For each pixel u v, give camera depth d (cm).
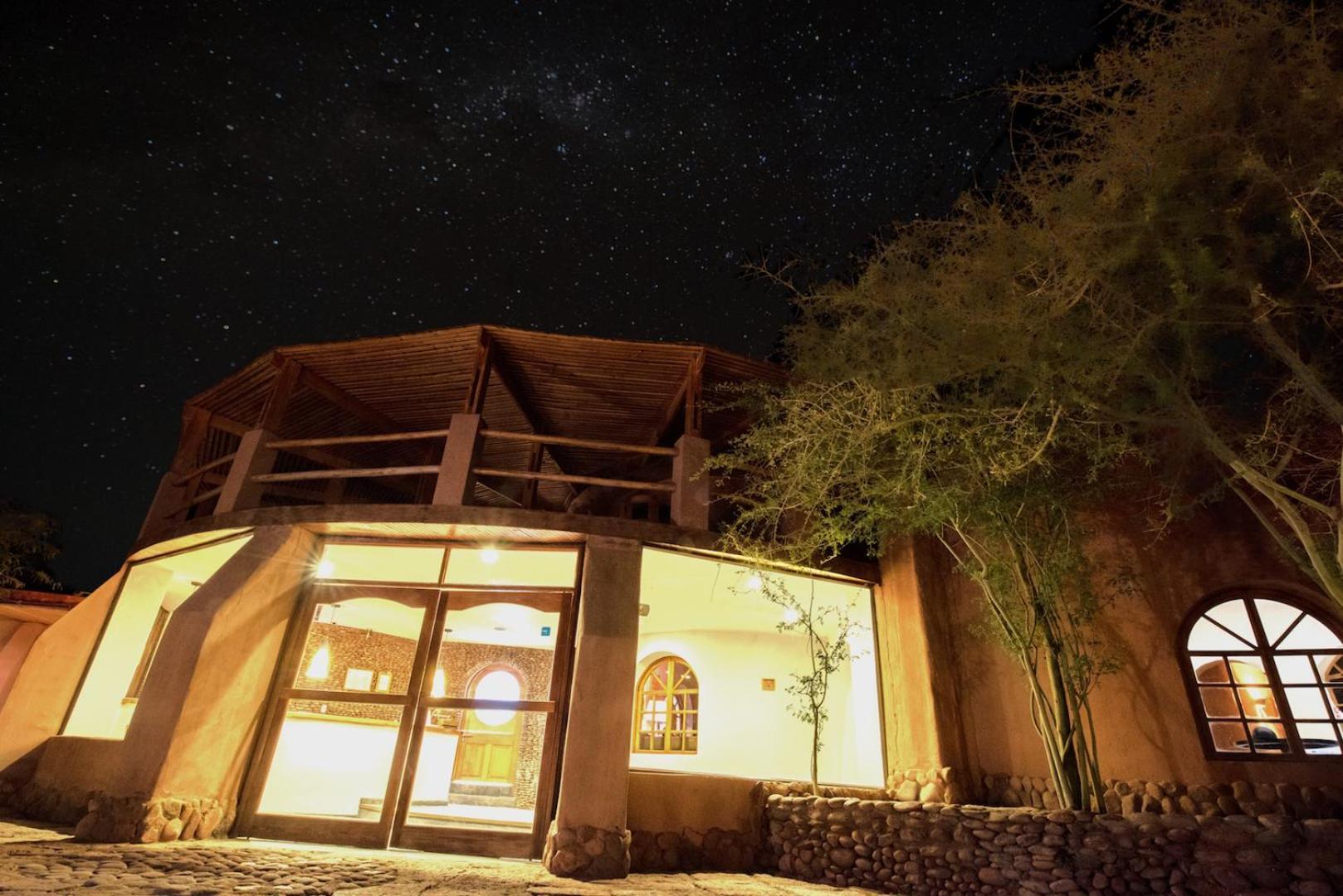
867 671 1012
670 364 945
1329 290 470
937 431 632
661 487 863
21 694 910
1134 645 773
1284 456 544
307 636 834
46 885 459
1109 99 484
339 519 812
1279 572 745
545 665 1388
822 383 670
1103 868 599
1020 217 559
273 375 975
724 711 1106
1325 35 412
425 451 1249
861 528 818
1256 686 736
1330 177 382
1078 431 599
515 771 1319
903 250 612
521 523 798
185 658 710
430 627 827
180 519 1027
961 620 893
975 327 535
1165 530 805
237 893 490
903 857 695
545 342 901
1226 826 581
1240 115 437
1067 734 680
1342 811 652
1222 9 439
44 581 1583
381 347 916
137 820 643
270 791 892
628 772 704
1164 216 451
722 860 771
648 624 1177
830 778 1049
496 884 583
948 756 805
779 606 1055
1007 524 729
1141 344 488
